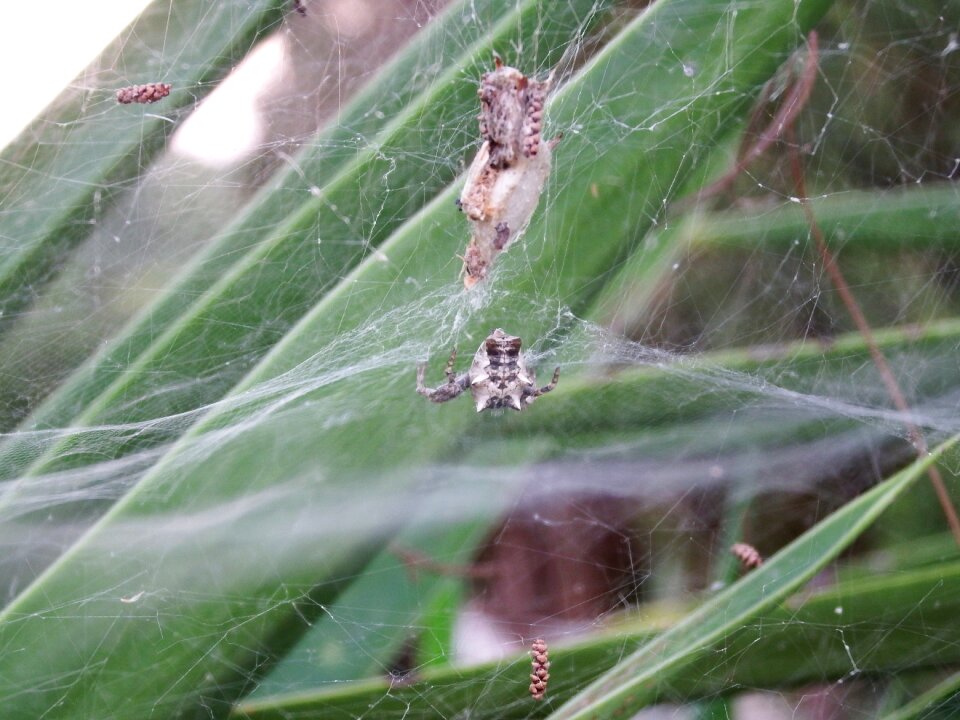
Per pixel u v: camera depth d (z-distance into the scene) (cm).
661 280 25
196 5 25
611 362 24
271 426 23
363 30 26
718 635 22
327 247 23
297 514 23
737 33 23
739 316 26
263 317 23
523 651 24
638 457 25
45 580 22
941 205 24
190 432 23
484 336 24
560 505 25
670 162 23
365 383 23
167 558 22
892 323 26
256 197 24
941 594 23
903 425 25
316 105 26
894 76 26
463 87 23
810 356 25
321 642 24
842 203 25
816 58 26
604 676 23
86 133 24
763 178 26
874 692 25
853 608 23
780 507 26
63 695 22
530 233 23
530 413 24
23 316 25
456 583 24
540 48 23
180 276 23
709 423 25
